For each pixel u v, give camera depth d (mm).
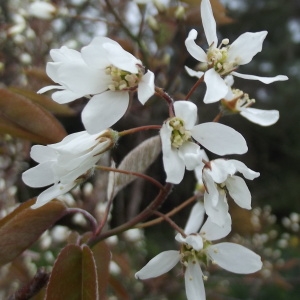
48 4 207
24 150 198
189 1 178
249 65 893
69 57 90
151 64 189
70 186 94
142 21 186
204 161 91
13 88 149
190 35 94
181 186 579
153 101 191
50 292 93
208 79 91
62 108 154
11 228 100
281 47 939
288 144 874
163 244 551
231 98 105
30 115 116
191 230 117
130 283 286
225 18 179
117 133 91
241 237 352
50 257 245
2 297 224
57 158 87
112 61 83
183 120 86
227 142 87
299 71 915
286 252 467
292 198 837
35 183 92
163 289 292
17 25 236
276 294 465
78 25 287
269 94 912
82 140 89
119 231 106
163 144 83
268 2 944
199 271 103
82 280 95
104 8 208
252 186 863
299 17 980
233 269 104
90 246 106
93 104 86
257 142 870
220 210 92
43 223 102
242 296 431
